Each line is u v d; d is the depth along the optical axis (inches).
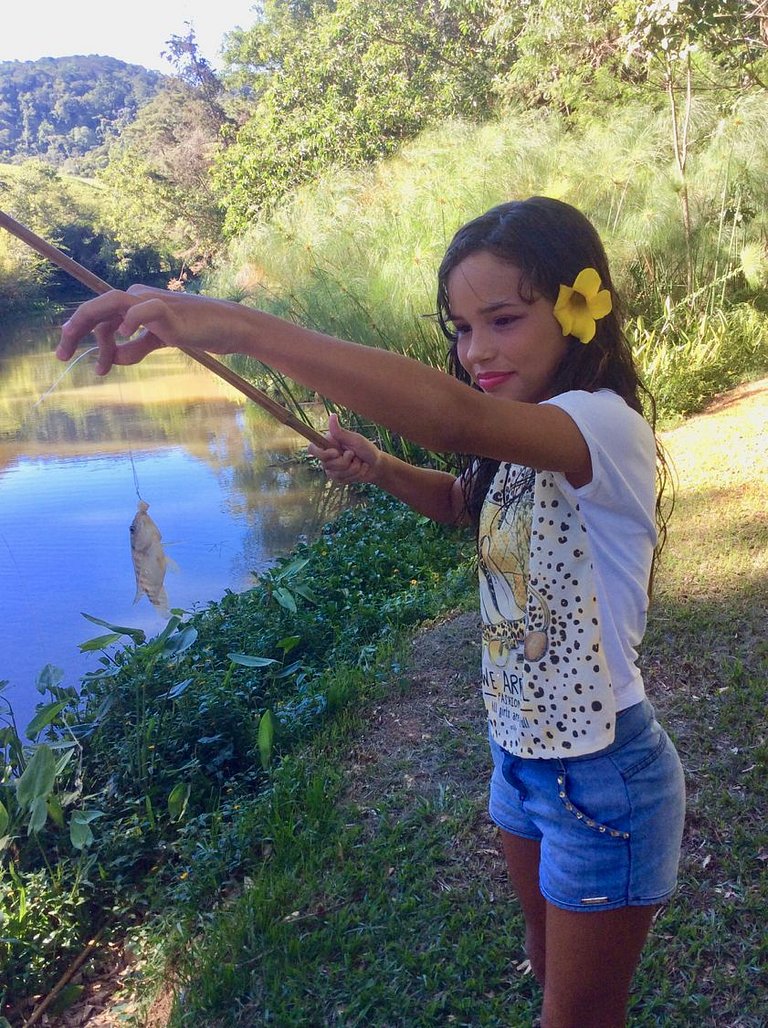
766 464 256.8
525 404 54.2
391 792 140.7
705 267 403.5
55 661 230.1
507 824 67.3
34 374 824.9
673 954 102.4
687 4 336.8
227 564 296.7
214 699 169.5
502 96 659.4
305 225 448.5
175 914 124.3
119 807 150.9
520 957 105.3
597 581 57.9
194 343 47.1
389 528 292.7
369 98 818.8
